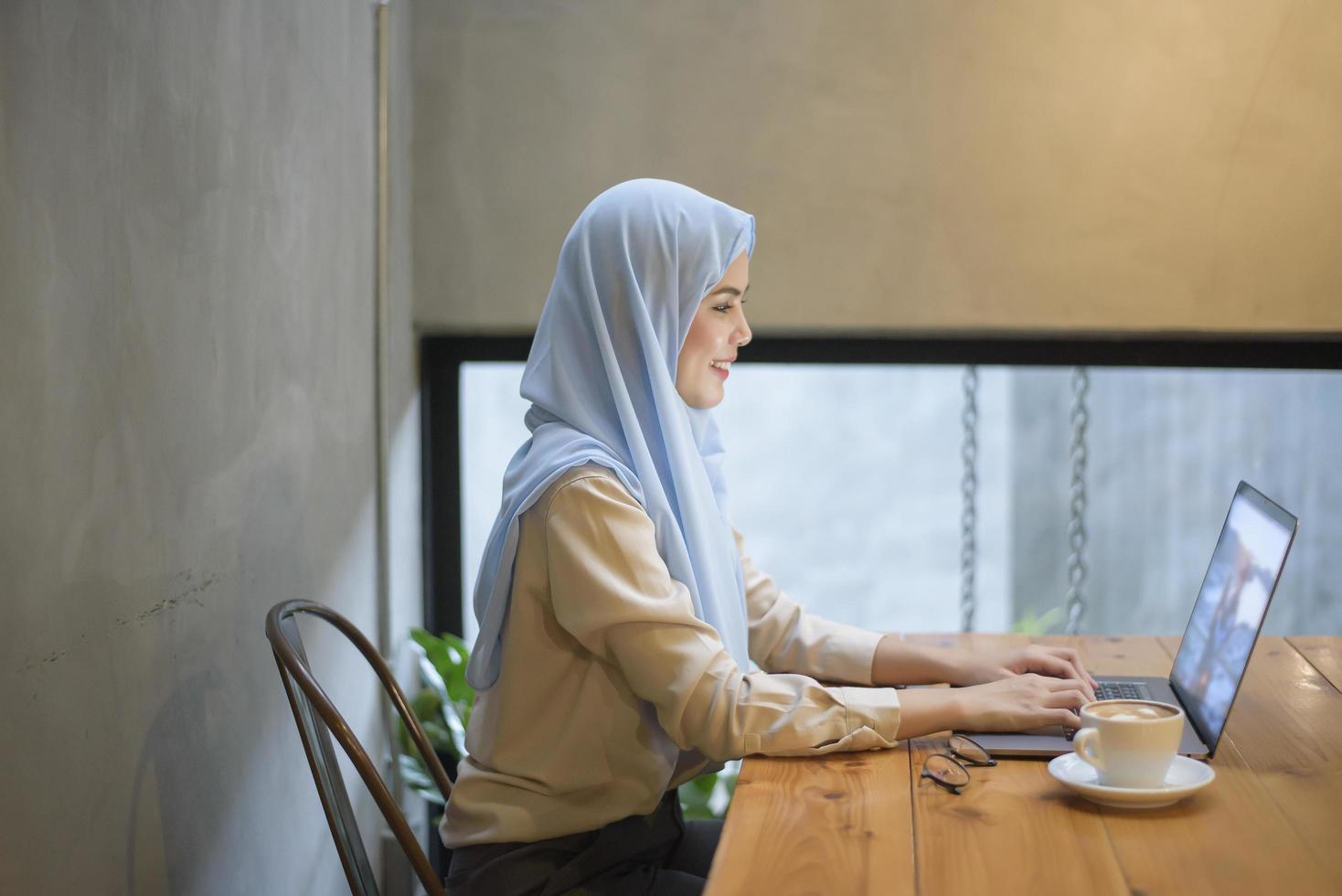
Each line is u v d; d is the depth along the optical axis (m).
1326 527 3.38
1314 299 2.26
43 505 1.17
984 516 6.32
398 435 2.34
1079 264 2.29
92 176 1.26
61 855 1.20
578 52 2.33
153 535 1.39
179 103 1.45
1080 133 2.27
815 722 1.31
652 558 1.38
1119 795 1.10
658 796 1.45
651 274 1.50
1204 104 2.25
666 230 1.50
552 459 1.42
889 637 1.68
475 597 1.54
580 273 1.51
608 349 1.48
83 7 1.24
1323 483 3.40
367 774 1.26
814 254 2.33
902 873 1.00
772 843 1.07
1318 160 2.24
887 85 2.29
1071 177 2.28
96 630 1.27
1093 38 2.26
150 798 1.38
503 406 6.11
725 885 0.99
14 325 1.12
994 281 2.31
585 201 2.36
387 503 2.24
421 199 2.38
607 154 2.34
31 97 1.16
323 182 1.94
